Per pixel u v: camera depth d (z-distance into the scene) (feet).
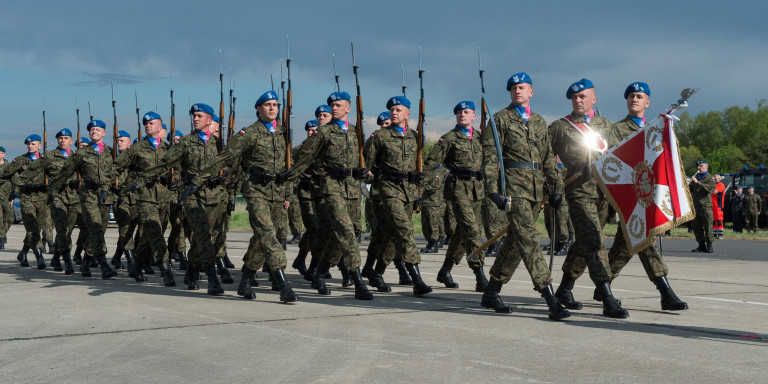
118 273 37.27
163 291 29.01
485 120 30.37
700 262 42.98
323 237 29.01
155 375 15.12
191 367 15.78
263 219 25.52
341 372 15.25
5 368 15.75
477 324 20.97
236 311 23.53
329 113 35.32
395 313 23.04
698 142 410.52
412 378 14.76
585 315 22.65
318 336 19.15
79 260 41.34
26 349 17.66
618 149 23.04
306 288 30.35
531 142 22.31
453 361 16.24
